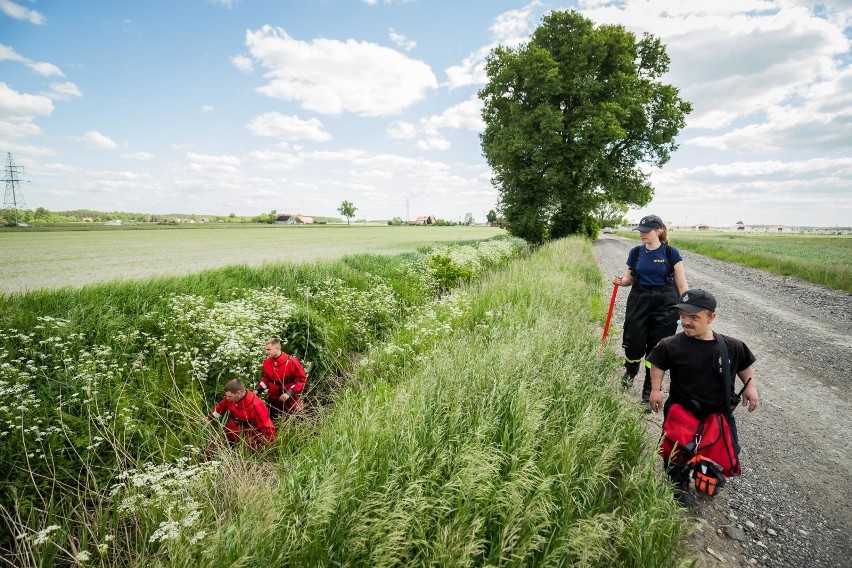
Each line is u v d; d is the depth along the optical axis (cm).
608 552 202
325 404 505
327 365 583
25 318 472
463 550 179
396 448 251
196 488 272
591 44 2408
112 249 2553
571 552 189
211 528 231
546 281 817
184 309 571
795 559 231
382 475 236
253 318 561
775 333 729
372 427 274
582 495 229
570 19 2519
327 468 230
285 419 447
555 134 2381
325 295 816
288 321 607
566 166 2564
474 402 307
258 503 219
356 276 1010
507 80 2642
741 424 396
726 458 256
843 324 797
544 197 2803
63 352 422
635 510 232
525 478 209
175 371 471
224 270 859
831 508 275
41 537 231
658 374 289
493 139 3025
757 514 268
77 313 516
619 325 717
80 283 1017
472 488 211
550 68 2423
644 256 429
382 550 182
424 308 769
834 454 342
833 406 435
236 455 339
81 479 333
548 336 436
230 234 5378
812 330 750
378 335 734
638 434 297
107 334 489
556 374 348
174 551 202
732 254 2280
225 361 484
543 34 2573
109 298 575
